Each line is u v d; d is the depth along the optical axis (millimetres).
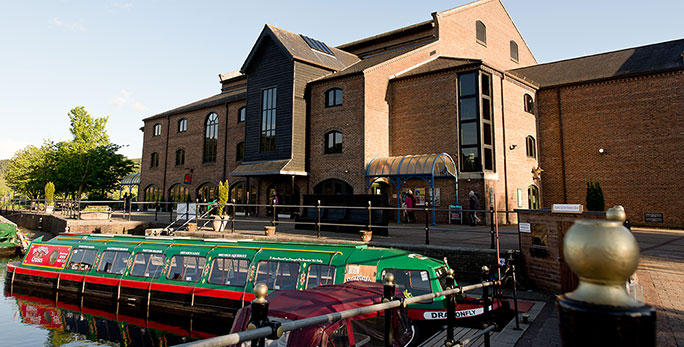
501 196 20422
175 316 9562
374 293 4812
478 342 5840
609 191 21703
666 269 8992
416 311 6980
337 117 22156
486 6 29219
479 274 10047
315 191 22688
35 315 10266
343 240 12258
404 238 13234
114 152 37562
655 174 20391
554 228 8648
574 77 23922
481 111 20000
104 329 9289
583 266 932
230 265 9586
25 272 12375
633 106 21281
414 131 21969
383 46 29781
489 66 20438
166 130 34594
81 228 19516
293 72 23172
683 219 19391
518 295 8773
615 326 871
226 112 29969
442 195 20141
